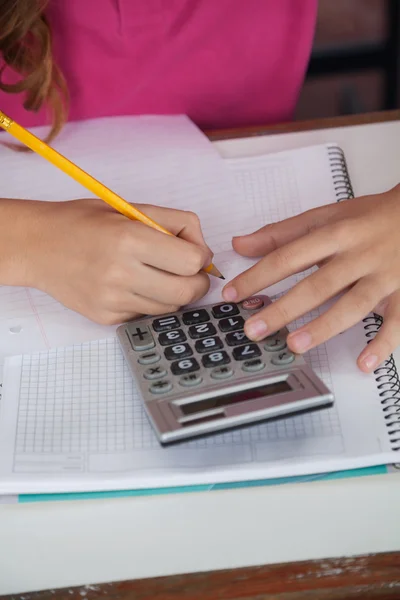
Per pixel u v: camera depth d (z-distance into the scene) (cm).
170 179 77
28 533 51
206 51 92
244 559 50
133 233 59
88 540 51
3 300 66
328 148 79
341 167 77
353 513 51
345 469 53
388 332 59
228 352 57
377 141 82
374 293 60
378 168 78
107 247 59
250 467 52
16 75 91
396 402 56
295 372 55
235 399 53
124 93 93
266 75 97
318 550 50
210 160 79
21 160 81
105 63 91
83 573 49
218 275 65
